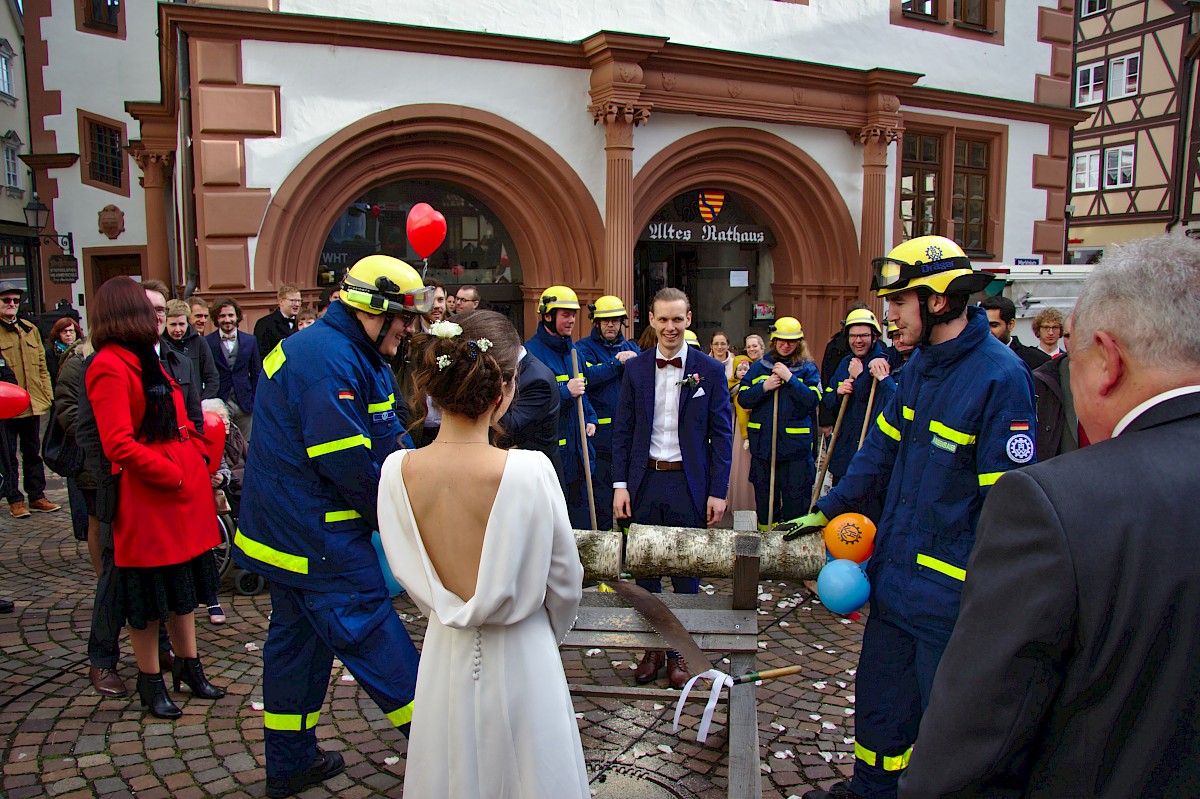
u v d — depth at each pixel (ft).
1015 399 7.66
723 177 31.63
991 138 37.37
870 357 17.06
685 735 11.09
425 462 6.18
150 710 11.37
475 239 29.22
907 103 34.83
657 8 29.27
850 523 8.81
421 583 6.09
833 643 14.40
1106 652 3.50
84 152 51.42
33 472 23.13
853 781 8.93
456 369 6.04
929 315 8.08
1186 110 73.92
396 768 10.18
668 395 13.29
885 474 8.95
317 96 24.79
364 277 8.90
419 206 10.40
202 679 11.90
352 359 8.91
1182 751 3.49
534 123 27.58
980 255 37.86
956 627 3.95
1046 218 39.29
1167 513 3.50
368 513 8.88
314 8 24.73
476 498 5.99
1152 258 3.84
